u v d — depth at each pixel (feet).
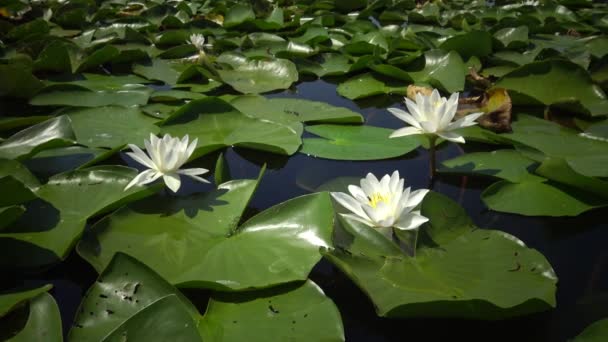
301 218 2.74
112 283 2.41
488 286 2.48
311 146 3.55
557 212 2.95
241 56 5.08
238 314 2.41
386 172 3.36
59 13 6.95
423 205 2.80
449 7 8.63
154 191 2.90
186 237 2.71
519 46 5.62
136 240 2.68
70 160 3.31
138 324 2.17
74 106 3.81
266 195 3.17
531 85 4.22
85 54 5.07
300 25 7.06
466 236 2.73
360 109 4.24
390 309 2.35
